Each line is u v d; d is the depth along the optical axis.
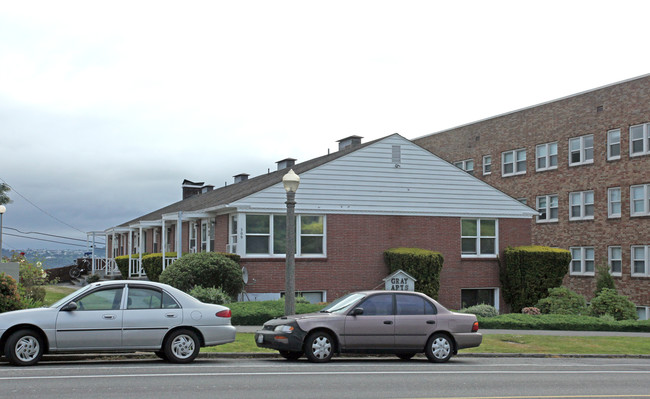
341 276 29.39
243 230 28.09
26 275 26.27
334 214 29.55
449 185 31.62
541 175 43.94
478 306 27.34
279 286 28.34
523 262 31.14
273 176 36.34
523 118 45.47
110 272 44.53
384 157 30.62
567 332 23.98
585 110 41.00
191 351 14.78
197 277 25.77
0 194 42.19
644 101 37.38
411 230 30.77
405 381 12.84
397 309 16.11
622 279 38.50
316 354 15.52
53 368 13.59
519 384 12.93
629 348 20.41
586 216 41.06
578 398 11.47
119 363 14.75
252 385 11.88
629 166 38.16
